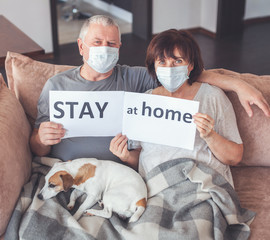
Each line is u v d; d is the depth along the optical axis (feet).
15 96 6.67
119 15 21.07
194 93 6.06
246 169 6.66
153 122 5.81
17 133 6.00
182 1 18.16
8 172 5.42
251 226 5.55
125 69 6.54
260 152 6.51
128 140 6.21
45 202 5.59
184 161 5.81
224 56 16.33
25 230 5.20
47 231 5.21
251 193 6.13
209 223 5.37
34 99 6.72
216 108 5.93
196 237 5.13
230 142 5.84
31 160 6.38
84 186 5.71
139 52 16.75
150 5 17.52
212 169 5.79
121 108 5.85
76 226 5.29
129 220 5.45
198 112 5.70
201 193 5.60
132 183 5.68
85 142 6.27
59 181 5.55
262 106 5.78
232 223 5.45
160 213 5.48
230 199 5.54
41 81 6.72
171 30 5.80
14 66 6.73
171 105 5.65
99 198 5.72
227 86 6.09
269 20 20.26
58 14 21.47
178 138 5.78
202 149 5.98
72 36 18.53
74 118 5.83
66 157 6.32
